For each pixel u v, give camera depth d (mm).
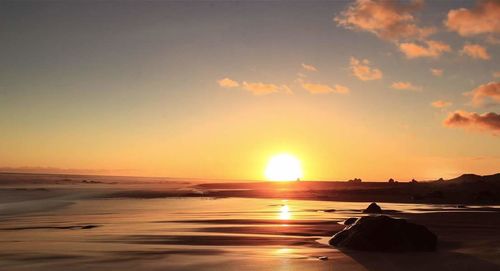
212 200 60281
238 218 32875
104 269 14148
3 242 20094
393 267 14703
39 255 16594
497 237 21922
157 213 37938
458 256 16703
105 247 18594
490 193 65938
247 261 15477
